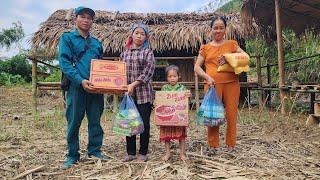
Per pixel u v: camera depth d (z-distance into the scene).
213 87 2.36
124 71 2.24
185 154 2.40
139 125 2.22
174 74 2.36
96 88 2.16
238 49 2.42
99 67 2.20
